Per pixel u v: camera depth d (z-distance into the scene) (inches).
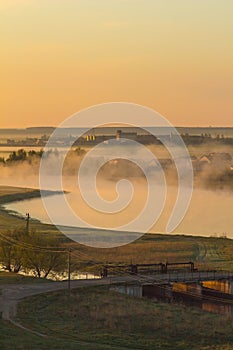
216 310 2839.6
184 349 2158.0
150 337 2281.0
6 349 1987.0
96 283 3014.3
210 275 3201.3
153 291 3053.6
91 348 2066.9
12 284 2987.2
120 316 2516.0
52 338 2203.5
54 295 2797.7
